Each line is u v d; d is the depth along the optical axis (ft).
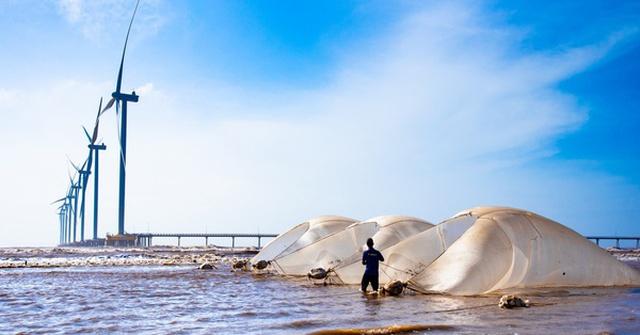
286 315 36.09
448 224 55.93
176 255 173.06
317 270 60.85
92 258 145.38
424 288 48.21
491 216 52.06
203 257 148.77
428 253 55.01
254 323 32.65
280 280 67.56
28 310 38.81
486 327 30.25
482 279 47.32
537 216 53.67
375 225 69.26
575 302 41.47
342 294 50.21
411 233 65.82
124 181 403.75
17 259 138.82
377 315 35.65
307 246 71.82
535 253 50.34
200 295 49.57
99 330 30.35
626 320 32.81
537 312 36.35
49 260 130.82
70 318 34.88
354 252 68.08
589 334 27.99
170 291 53.42
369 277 51.57
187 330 30.19
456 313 36.29
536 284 50.70
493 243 49.14
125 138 404.57
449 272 48.26
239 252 222.48
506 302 38.65
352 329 29.37
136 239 418.31
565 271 51.11
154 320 33.96
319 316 35.47
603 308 38.11
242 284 61.98
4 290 53.98
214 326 31.58
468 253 48.80
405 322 32.40
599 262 52.24
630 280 53.06
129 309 39.37
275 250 82.33
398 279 52.16
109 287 57.67
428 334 28.19
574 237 53.11
